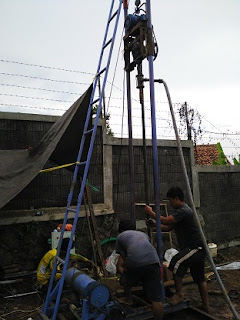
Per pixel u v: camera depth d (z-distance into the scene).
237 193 8.26
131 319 3.35
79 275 3.49
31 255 5.30
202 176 7.62
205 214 7.52
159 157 6.95
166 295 4.19
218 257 7.02
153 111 3.79
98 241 5.54
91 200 5.83
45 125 5.74
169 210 6.85
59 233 5.11
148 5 3.89
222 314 3.97
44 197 5.62
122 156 6.48
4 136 5.36
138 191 6.59
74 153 5.17
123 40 4.27
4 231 5.15
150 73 3.80
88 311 3.18
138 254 3.26
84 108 4.60
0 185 4.14
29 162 4.58
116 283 4.97
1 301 4.37
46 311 3.57
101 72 3.98
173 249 6.23
